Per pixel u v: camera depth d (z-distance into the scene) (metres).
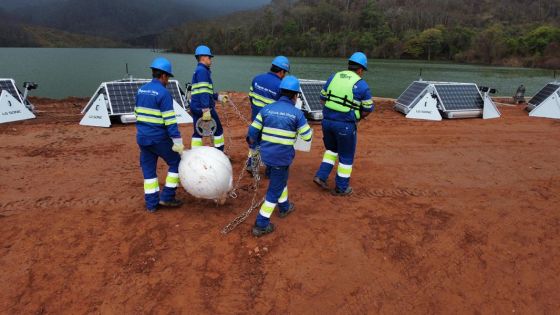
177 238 5.01
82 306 3.90
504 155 8.84
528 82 35.22
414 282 4.41
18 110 11.21
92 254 4.64
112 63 57.38
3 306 3.86
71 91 23.56
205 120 6.92
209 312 3.88
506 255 4.92
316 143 9.47
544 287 4.40
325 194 6.46
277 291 4.18
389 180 7.19
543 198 6.54
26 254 4.61
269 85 6.52
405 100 13.51
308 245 4.95
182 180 5.39
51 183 6.66
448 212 5.93
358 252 4.86
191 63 59.88
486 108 12.68
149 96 5.14
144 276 4.32
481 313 4.02
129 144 9.10
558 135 10.70
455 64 70.06
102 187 6.53
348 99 5.80
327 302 4.06
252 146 6.14
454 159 8.49
